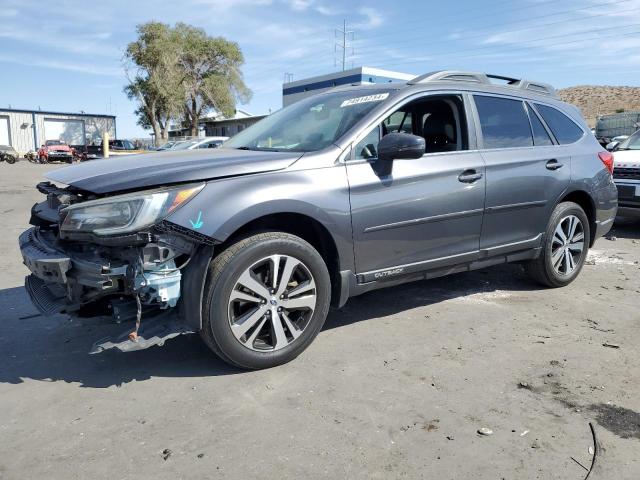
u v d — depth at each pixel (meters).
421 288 5.24
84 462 2.52
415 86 4.14
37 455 2.58
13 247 7.25
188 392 3.17
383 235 3.76
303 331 3.52
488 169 4.32
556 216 4.95
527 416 2.89
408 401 3.05
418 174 3.89
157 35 49.25
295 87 40.00
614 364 3.53
